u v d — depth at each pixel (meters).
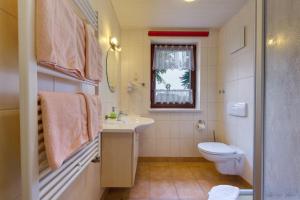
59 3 0.86
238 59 2.76
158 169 3.12
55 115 0.80
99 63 1.53
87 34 1.22
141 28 3.45
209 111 3.52
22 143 0.67
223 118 3.26
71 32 0.98
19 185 0.80
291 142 0.84
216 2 2.57
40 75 0.93
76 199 1.38
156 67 3.53
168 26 3.38
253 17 2.38
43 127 0.75
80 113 1.05
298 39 0.79
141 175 2.88
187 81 3.61
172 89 3.60
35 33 0.71
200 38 3.48
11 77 0.75
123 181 1.92
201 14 2.92
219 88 3.43
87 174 1.60
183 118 3.51
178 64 3.54
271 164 0.96
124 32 3.46
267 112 0.99
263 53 1.00
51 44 0.76
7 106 0.73
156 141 3.49
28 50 0.67
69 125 0.92
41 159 0.76
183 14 2.92
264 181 1.01
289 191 0.85
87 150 1.31
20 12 0.66
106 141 1.93
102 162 1.93
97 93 1.66
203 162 3.47
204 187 2.51
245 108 2.55
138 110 3.47
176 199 2.22
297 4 0.79
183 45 3.59
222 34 3.33
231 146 2.88
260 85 1.02
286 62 0.86
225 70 3.19
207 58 3.50
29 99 0.67
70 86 1.29
